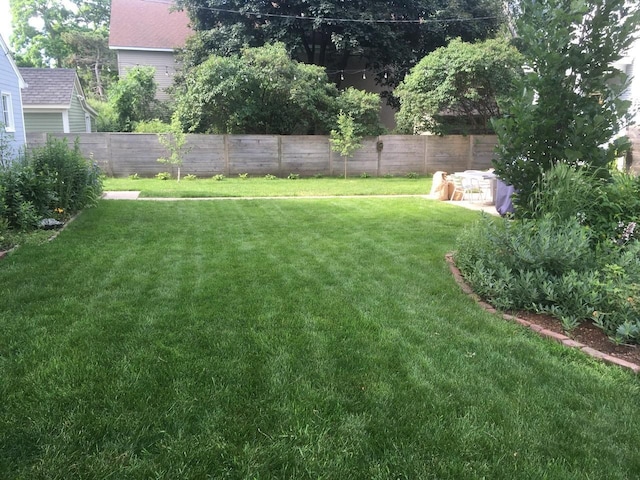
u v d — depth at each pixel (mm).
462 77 16547
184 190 11875
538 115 4777
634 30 4410
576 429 2318
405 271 4938
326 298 4059
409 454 2102
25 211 6480
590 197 4648
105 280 4395
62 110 18438
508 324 3625
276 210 8844
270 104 16875
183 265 4977
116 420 2260
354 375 2756
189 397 2469
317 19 19266
